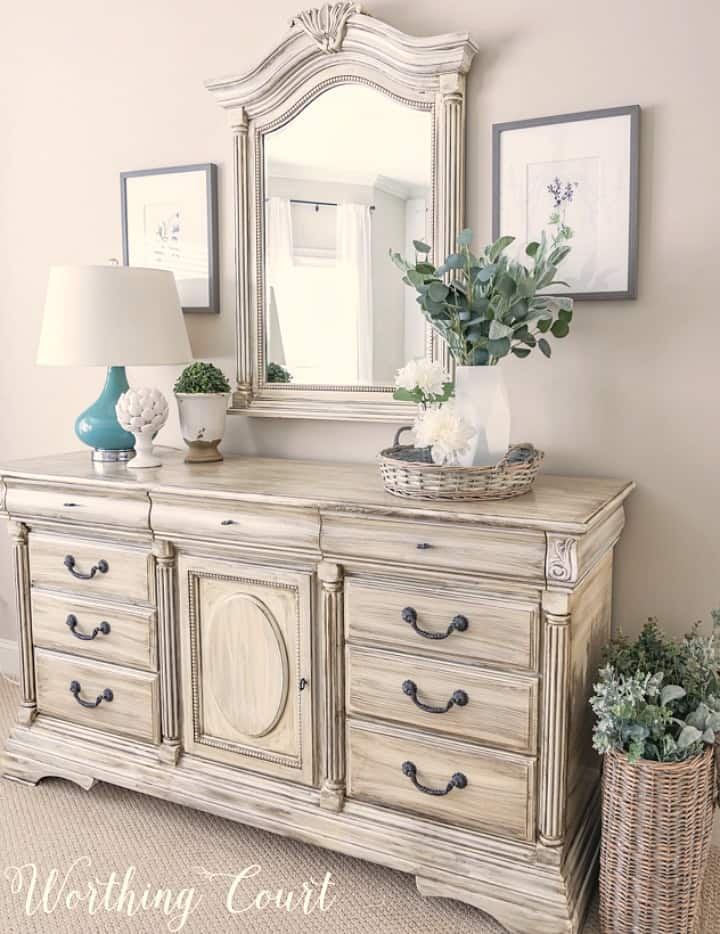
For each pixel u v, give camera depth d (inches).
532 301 72.6
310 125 91.2
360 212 89.6
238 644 81.0
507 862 69.4
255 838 83.2
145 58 101.7
